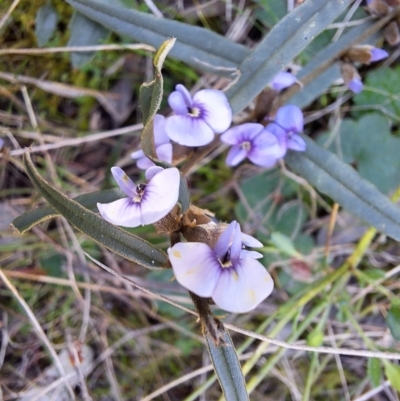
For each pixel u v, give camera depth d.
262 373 0.08
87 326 0.09
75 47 0.08
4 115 0.09
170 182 0.05
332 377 0.09
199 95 0.06
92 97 0.09
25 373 0.09
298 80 0.07
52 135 0.09
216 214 0.09
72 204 0.05
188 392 0.09
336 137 0.09
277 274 0.09
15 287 0.09
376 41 0.07
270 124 0.07
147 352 0.09
